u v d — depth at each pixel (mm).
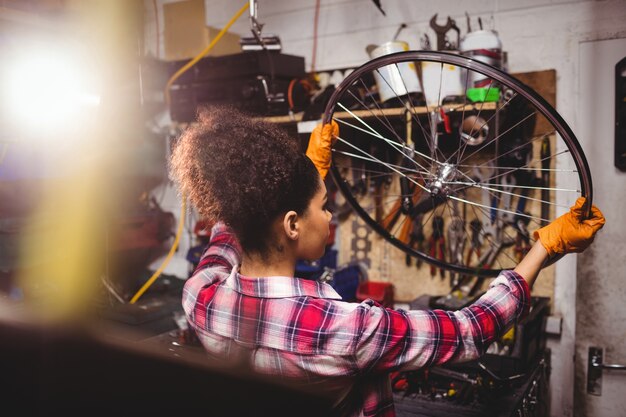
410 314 881
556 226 972
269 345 870
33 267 2074
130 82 2217
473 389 1574
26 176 2158
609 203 1882
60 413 251
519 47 1949
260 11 2414
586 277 1933
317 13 2295
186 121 2254
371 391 949
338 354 842
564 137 970
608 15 1827
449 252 2037
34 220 2104
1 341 263
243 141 854
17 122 1910
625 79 1811
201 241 2590
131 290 2426
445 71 1747
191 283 1002
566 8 1878
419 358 850
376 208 2141
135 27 2125
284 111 2016
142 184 2586
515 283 928
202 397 280
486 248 1966
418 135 1843
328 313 859
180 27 2457
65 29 1860
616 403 1925
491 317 889
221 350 926
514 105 1763
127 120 2422
